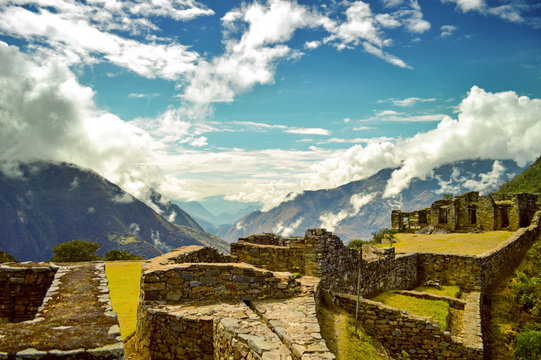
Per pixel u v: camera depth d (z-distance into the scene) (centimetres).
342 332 1291
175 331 1101
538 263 3200
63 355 487
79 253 6194
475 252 3338
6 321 1088
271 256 1872
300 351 836
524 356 1705
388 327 1566
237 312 1134
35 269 1127
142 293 1236
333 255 1805
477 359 1481
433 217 6066
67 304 738
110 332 571
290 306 1195
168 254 1590
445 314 1908
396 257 2525
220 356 986
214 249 1905
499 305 2411
